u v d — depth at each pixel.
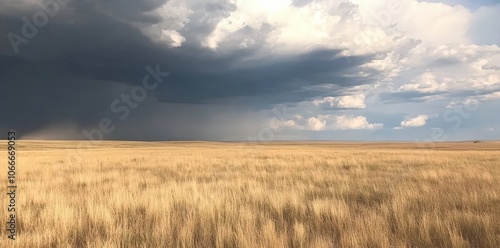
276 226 6.25
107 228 6.00
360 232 5.47
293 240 5.27
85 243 5.66
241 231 5.39
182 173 16.91
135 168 20.36
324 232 5.96
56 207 7.14
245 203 8.18
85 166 21.47
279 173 15.82
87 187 11.41
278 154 39.31
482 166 19.27
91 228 6.33
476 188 10.02
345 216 6.59
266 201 8.36
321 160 26.00
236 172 16.42
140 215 7.14
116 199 8.34
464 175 14.12
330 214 6.96
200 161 26.28
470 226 5.86
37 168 18.94
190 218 6.68
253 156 34.28
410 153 41.41
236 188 10.83
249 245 4.93
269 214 7.21
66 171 18.20
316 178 13.76
